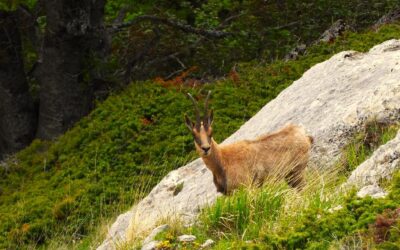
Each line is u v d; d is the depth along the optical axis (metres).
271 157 32.12
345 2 66.50
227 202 27.67
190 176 39.09
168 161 51.38
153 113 55.81
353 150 32.19
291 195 28.39
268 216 26.94
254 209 27.41
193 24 78.38
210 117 32.47
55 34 60.69
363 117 33.22
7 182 56.19
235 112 54.06
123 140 53.88
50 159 56.41
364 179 27.25
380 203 22.62
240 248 23.61
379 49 40.47
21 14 63.19
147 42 68.88
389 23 61.28
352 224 22.58
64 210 48.84
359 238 21.69
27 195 52.69
